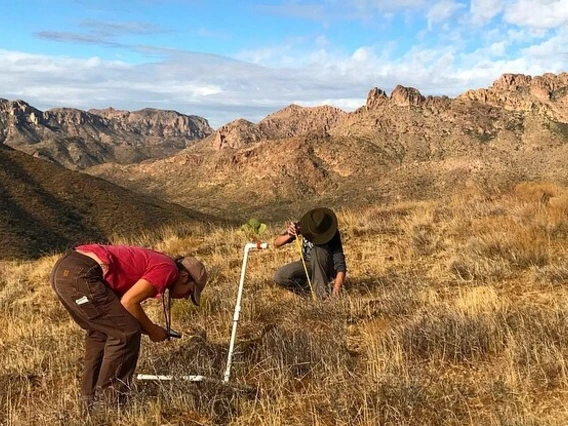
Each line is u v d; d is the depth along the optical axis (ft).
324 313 19.52
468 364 14.52
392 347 15.35
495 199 42.78
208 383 13.73
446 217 36.73
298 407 12.87
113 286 13.51
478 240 27.53
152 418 12.82
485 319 16.62
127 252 13.70
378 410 11.88
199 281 14.24
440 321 16.56
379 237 33.86
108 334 13.30
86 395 13.91
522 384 12.96
